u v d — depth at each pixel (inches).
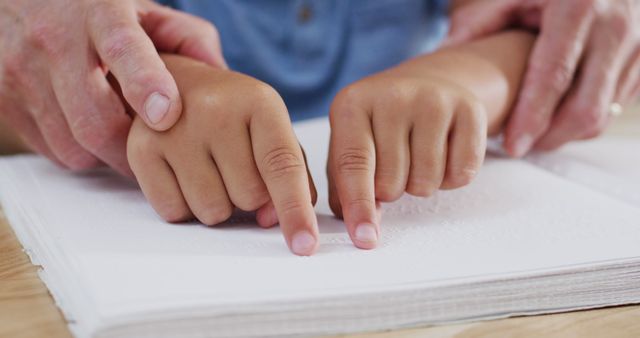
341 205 19.4
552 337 17.2
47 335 16.8
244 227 19.6
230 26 31.7
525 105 24.1
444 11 35.1
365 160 19.5
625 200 21.9
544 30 24.6
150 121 19.2
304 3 32.6
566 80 24.2
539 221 19.8
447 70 23.0
